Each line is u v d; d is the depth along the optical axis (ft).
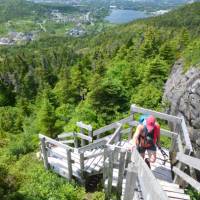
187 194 20.74
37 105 140.26
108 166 25.05
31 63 289.94
